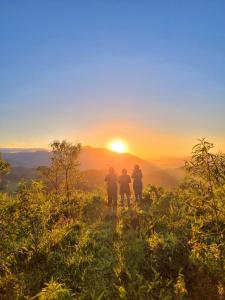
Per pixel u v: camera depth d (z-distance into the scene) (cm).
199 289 1064
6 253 1238
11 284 1153
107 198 2720
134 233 1598
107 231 1681
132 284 1129
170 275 1173
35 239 1402
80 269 1288
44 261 1352
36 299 1095
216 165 898
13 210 1273
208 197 943
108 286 1153
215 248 1015
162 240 1388
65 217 1930
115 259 1316
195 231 1020
